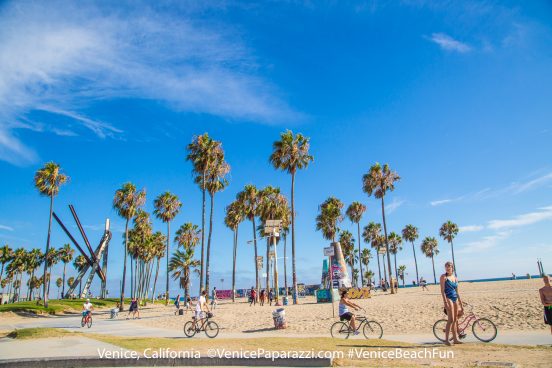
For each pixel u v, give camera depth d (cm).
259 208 5366
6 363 827
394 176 4619
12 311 3700
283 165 4125
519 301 1802
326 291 3647
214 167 4300
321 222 6059
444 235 10019
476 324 1032
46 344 1137
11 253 9131
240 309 2997
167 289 5834
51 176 3962
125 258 4619
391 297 3484
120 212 4750
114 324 2455
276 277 3519
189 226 7038
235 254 5616
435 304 2098
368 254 10631
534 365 691
